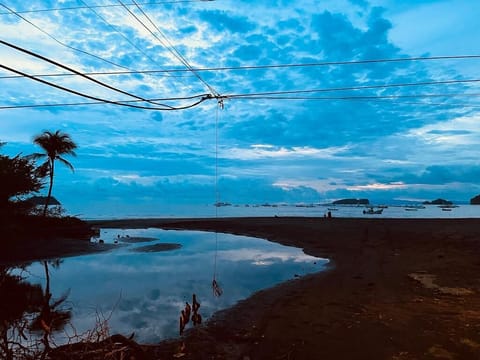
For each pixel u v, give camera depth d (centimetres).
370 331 830
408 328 836
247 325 953
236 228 4456
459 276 1423
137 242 3316
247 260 2173
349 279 1477
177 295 1330
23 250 2509
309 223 4416
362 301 1110
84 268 2006
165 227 5159
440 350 698
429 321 880
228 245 3000
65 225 3303
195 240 3459
